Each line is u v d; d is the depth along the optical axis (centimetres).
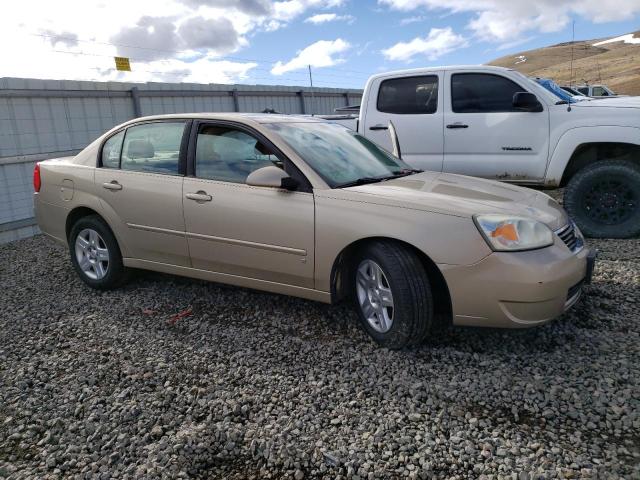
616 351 322
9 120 818
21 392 306
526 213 324
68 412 284
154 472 233
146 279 500
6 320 421
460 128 612
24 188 837
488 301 302
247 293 450
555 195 832
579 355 321
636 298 401
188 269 419
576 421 257
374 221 326
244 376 314
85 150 487
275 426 263
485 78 607
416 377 303
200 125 412
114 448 252
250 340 361
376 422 263
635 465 224
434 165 632
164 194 414
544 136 578
